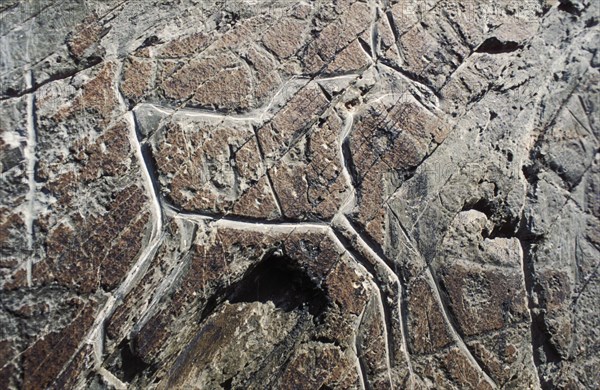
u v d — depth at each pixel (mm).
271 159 2561
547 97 3137
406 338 2709
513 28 3031
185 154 2445
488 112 2959
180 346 2422
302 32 2703
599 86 3248
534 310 2996
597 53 3252
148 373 2361
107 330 2254
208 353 2494
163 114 2457
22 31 2355
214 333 2506
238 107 2555
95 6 2455
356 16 2781
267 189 2535
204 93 2521
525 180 3068
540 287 3014
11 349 2141
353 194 2668
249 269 2525
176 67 2508
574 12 3215
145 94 2453
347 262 2633
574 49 3205
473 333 2807
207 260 2414
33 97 2326
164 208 2398
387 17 2832
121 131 2395
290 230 2562
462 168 2852
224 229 2457
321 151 2637
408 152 2750
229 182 2486
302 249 2568
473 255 2855
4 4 2354
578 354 3037
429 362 2730
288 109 2617
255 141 2549
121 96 2428
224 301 2541
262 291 2609
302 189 2584
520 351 2914
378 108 2750
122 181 2363
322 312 2605
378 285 2686
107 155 2359
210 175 2467
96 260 2271
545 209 3070
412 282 2721
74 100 2367
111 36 2461
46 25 2383
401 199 2730
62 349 2193
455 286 2795
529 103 3086
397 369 2682
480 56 2963
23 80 2324
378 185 2695
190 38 2551
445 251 2793
